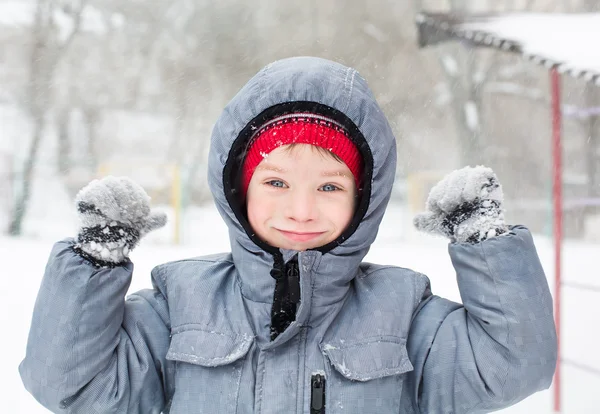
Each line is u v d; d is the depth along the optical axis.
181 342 1.35
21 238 10.30
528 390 1.31
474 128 16.84
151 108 18.92
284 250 1.36
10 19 17.33
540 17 4.49
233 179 1.42
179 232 10.51
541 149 16.73
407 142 17.64
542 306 1.33
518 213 13.45
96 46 18.41
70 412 1.29
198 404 1.31
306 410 1.29
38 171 14.90
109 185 1.32
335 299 1.39
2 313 4.78
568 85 11.09
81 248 1.30
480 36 4.34
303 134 1.33
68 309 1.26
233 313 1.39
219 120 1.45
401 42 18.45
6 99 16.92
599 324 4.76
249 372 1.32
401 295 1.45
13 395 3.20
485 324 1.34
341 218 1.35
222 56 19.33
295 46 18.98
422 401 1.40
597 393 3.40
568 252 8.88
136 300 1.44
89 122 17.84
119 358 1.33
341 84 1.40
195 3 19.45
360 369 1.32
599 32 3.91
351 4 18.88
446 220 1.41
